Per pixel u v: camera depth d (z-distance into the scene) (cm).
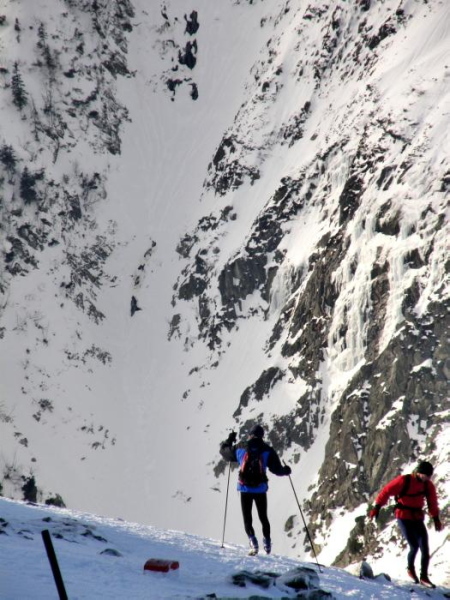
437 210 6162
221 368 7919
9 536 910
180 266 9544
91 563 805
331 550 4834
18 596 605
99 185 10894
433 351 5388
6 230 9675
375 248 6456
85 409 8112
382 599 870
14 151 10462
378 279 6262
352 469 5253
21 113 11050
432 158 6625
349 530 4859
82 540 988
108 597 653
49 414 7944
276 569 966
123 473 7356
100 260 10112
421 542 1044
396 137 7262
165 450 7431
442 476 4312
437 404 5131
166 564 811
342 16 10400
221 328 8262
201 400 7731
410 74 7994
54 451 7556
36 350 8594
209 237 9419
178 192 10838
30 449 7469
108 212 10669
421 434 5050
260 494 1110
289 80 10644
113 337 9212
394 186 6731
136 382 8562
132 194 11025
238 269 8412
